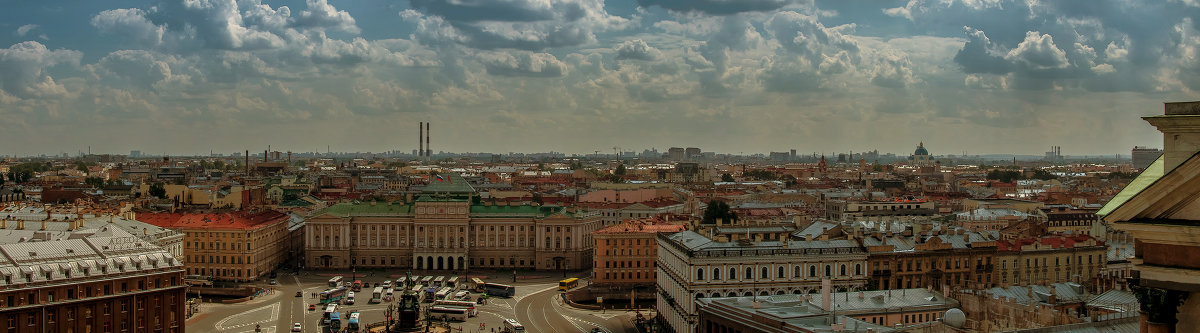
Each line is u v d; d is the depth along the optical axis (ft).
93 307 609.83
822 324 469.57
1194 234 146.92
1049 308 466.70
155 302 647.56
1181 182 147.23
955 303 556.10
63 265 606.14
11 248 608.19
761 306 515.91
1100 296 558.97
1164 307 153.79
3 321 564.30
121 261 634.43
